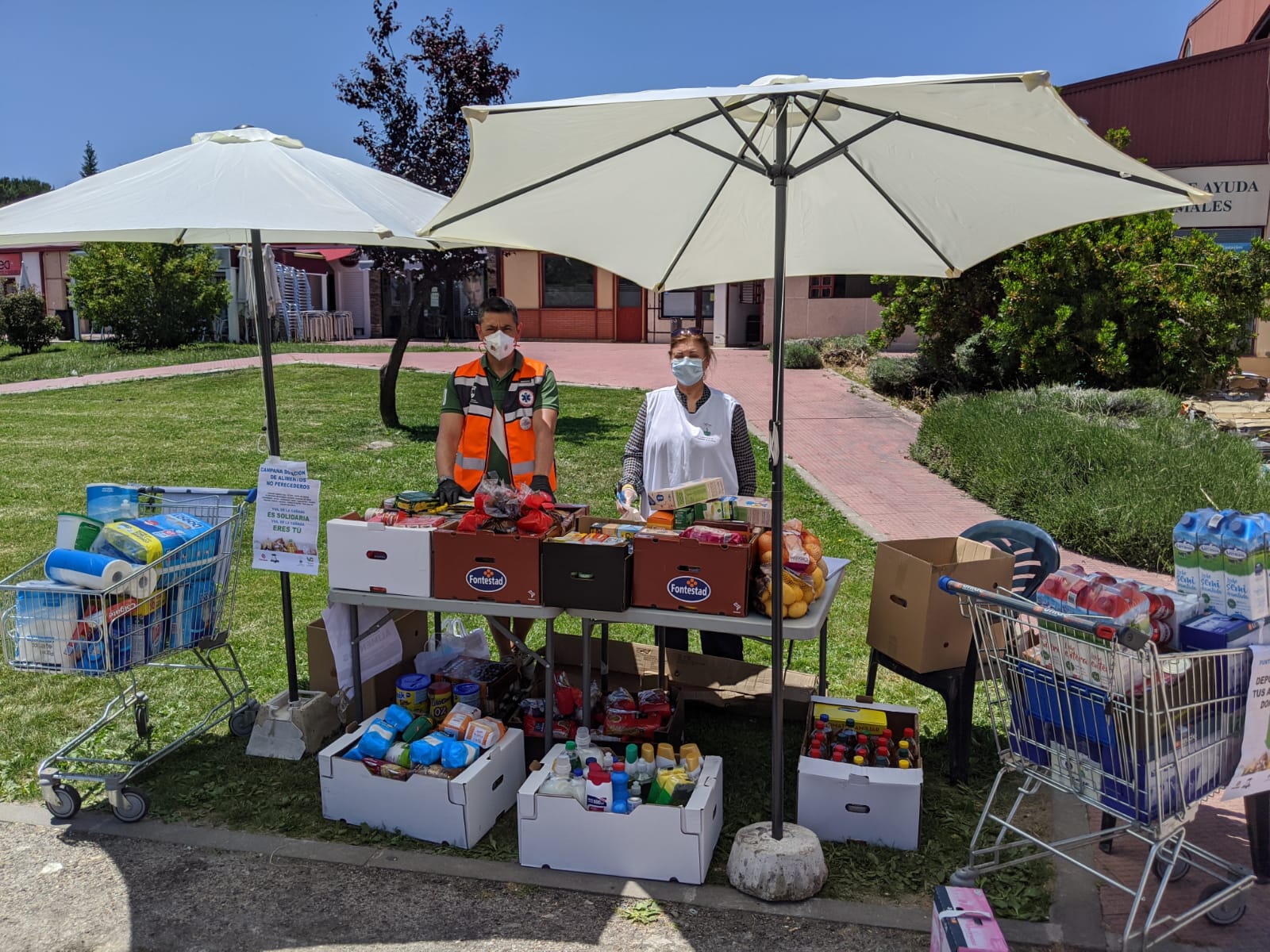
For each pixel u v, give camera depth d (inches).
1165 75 600.4
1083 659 116.0
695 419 182.9
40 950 121.3
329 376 697.6
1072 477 342.3
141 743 175.6
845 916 127.1
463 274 492.4
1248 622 117.2
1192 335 478.9
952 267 168.9
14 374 749.3
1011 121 117.5
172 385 663.1
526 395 178.7
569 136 125.0
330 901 130.6
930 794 157.8
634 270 172.6
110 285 922.1
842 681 206.2
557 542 144.7
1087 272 494.6
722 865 138.6
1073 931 124.1
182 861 140.2
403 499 165.8
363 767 146.6
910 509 353.4
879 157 145.1
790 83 118.3
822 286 841.5
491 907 129.3
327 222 139.5
